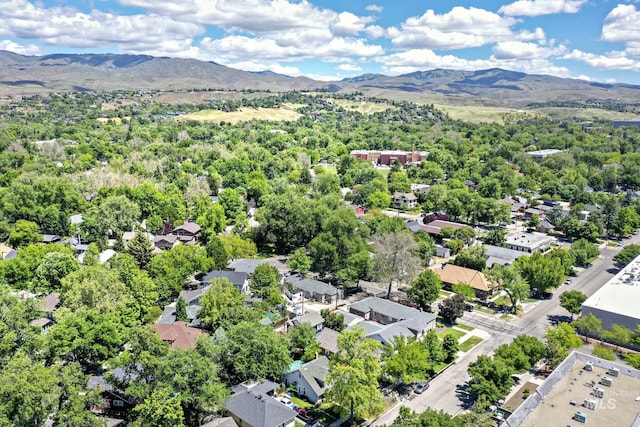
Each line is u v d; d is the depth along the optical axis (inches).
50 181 5994.1
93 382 2625.5
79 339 2704.2
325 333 3304.6
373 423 2524.6
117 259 3850.9
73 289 3137.3
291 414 2453.2
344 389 2432.3
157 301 3720.5
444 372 3046.3
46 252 4291.3
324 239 4539.9
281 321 3567.9
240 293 3772.1
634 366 2847.0
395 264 4119.1
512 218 7140.8
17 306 2679.6
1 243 5265.8
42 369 2107.5
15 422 1998.0
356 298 4232.3
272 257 5251.0
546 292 4480.8
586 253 5265.8
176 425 2151.8
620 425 2003.0
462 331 3644.2
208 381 2342.5
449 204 6850.4
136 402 2490.2
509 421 2011.6
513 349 2878.9
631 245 5196.9
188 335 3184.1
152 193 6279.5
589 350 3307.1
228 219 6348.4
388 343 3068.4
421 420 2030.0
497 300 4227.4
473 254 4977.9
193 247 4355.3
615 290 3914.9
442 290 4463.6
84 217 5452.8
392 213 7273.6
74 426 2053.4
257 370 2701.8
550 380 2378.2
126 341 2997.0
